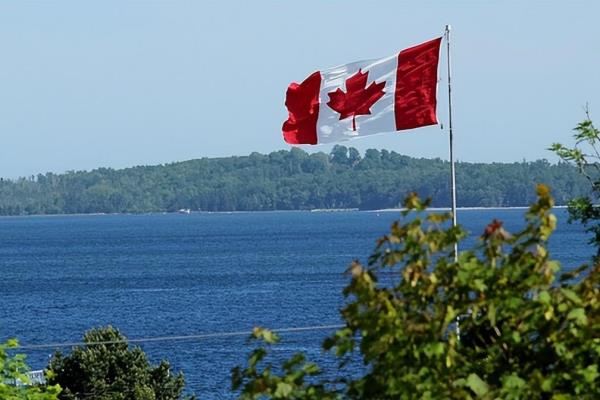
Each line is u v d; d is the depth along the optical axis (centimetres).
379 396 2553
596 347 2547
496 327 2669
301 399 2598
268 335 2744
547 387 2492
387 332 2514
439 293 2620
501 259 2645
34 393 4516
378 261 2684
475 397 2566
